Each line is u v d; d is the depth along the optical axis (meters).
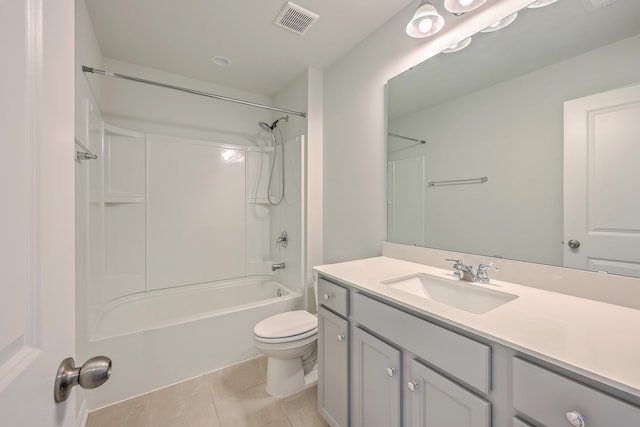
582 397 0.56
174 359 1.80
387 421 1.03
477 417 0.74
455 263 1.29
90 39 1.72
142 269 2.31
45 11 0.41
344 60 2.14
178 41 1.97
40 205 0.39
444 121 1.46
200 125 2.61
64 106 0.47
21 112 0.35
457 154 1.40
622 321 0.78
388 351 1.02
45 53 0.41
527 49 1.15
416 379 0.92
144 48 2.06
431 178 1.53
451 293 1.23
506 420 0.69
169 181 2.44
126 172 2.22
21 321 0.35
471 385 0.76
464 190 1.38
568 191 1.04
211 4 1.61
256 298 2.76
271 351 1.59
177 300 2.42
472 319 0.80
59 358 0.44
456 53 1.40
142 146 2.31
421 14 1.25
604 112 0.95
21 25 0.35
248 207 2.85
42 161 0.40
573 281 1.01
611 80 0.94
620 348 0.63
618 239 0.92
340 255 2.20
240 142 2.83
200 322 1.89
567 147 1.04
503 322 0.77
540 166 1.11
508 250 1.21
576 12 1.02
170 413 1.53
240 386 1.77
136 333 1.68
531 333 0.71
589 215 0.99
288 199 2.60
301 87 2.43
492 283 1.18
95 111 1.84
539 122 1.11
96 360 0.48
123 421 1.47
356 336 1.19
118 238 2.19
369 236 1.92
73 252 0.50
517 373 0.66
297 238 2.43
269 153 2.93
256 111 2.92
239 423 1.46
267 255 2.95
